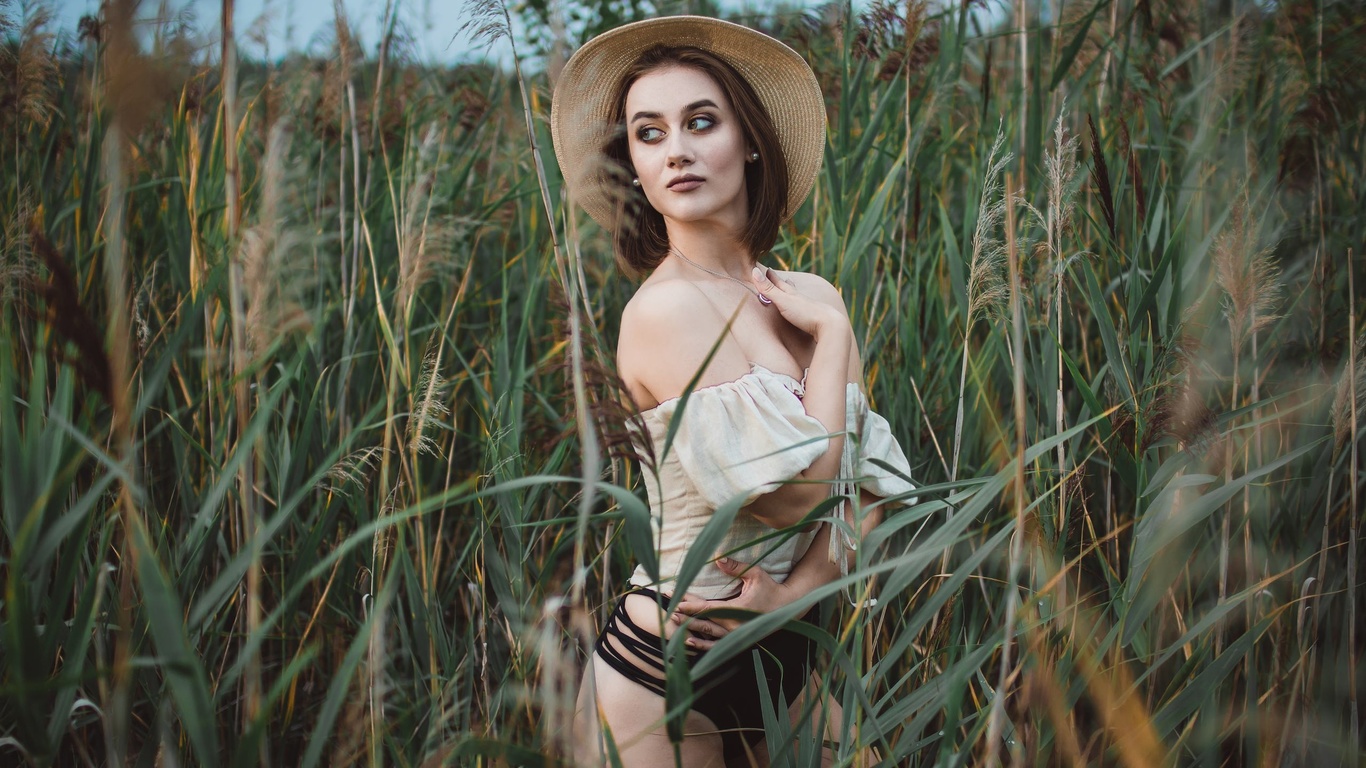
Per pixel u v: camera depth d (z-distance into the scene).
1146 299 1.97
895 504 1.88
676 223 1.81
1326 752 1.91
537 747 1.65
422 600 1.98
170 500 2.33
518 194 2.98
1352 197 3.15
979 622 2.14
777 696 1.73
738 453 1.52
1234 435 2.20
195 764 1.81
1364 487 2.22
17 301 1.62
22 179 2.46
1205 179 2.84
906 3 2.58
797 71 2.02
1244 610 2.16
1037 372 2.10
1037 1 2.97
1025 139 2.69
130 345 1.98
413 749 1.98
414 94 3.45
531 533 2.13
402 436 2.21
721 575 1.65
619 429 1.21
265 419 1.34
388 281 2.77
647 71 1.79
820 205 2.86
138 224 2.64
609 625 1.73
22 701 1.02
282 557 2.24
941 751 1.29
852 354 1.95
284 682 1.05
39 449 1.24
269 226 1.33
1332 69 3.02
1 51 2.26
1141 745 1.46
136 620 1.66
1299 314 2.67
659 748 1.64
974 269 1.88
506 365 2.37
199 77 2.43
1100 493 2.55
